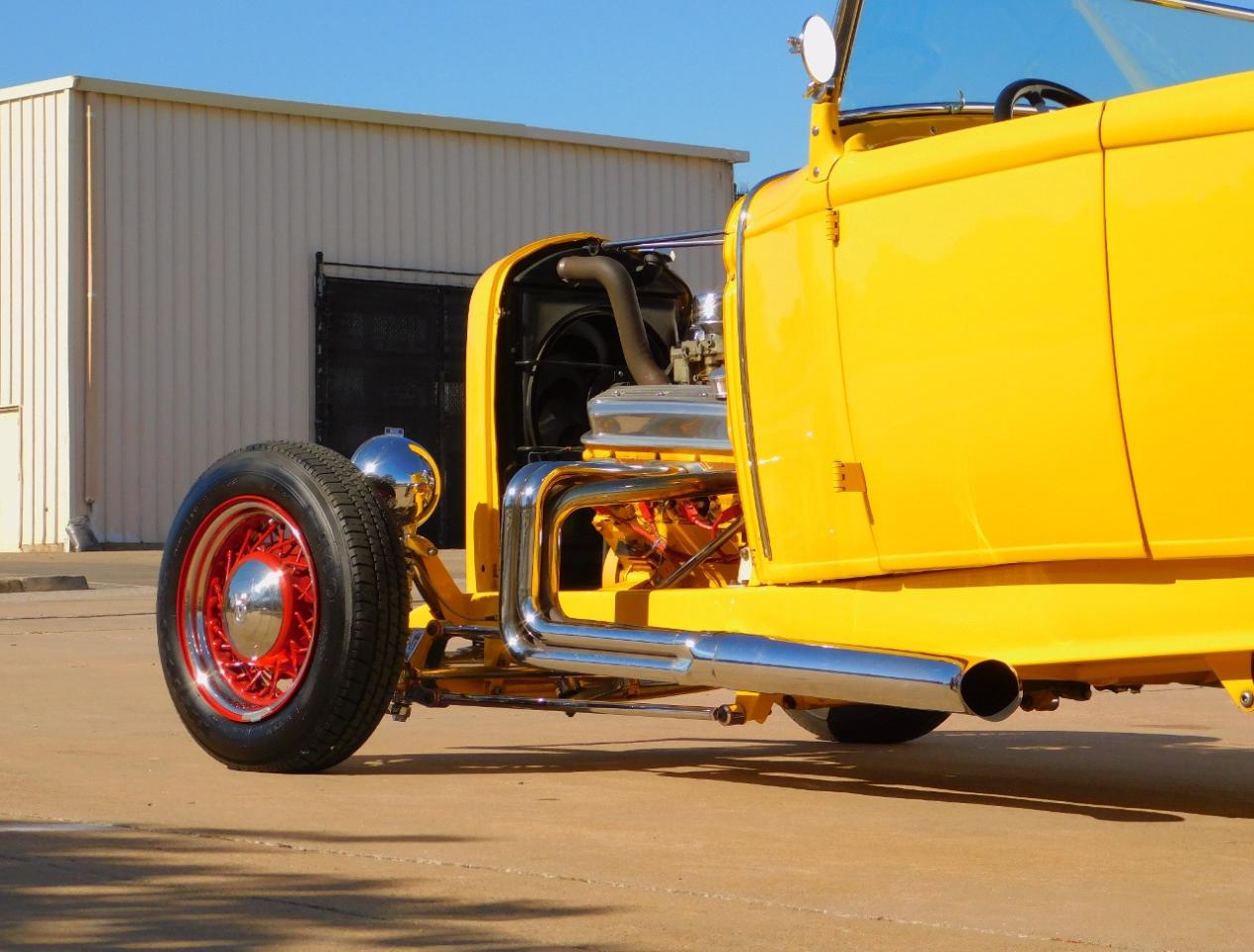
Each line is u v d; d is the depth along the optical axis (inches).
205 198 1023.0
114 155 995.9
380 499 177.5
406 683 186.7
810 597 159.5
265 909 110.0
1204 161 127.0
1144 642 135.3
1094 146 132.9
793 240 157.9
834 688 150.4
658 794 162.7
